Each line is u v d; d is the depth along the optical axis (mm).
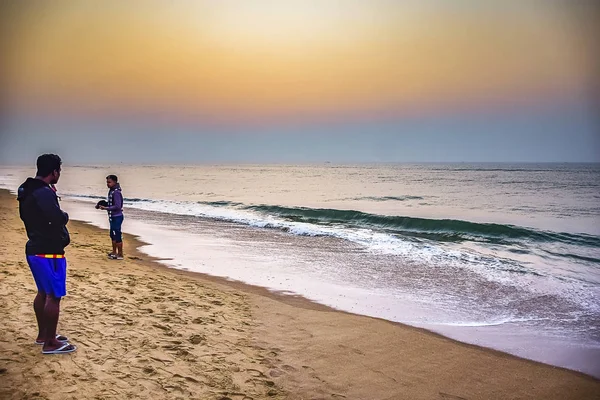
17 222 15742
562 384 4594
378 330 6004
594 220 19391
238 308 6688
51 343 4328
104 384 3854
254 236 14602
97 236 14141
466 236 14594
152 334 5145
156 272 9062
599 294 8102
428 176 82062
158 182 60438
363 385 4371
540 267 10297
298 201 29797
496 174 91250
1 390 3615
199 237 14320
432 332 6121
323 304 7344
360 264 10469
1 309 5512
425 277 9289
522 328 6367
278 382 4266
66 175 85188
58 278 4324
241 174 97688
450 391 4359
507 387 4496
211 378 4180
